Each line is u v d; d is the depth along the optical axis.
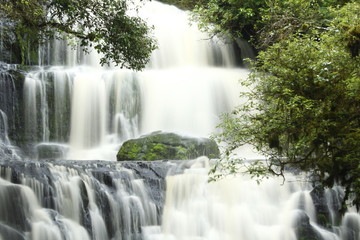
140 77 21.20
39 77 20.06
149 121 20.95
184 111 21.41
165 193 13.17
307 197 13.22
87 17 12.38
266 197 13.30
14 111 19.25
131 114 20.72
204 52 26.16
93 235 11.91
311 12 15.36
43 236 11.09
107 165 13.12
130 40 12.66
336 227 13.02
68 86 20.36
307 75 9.88
